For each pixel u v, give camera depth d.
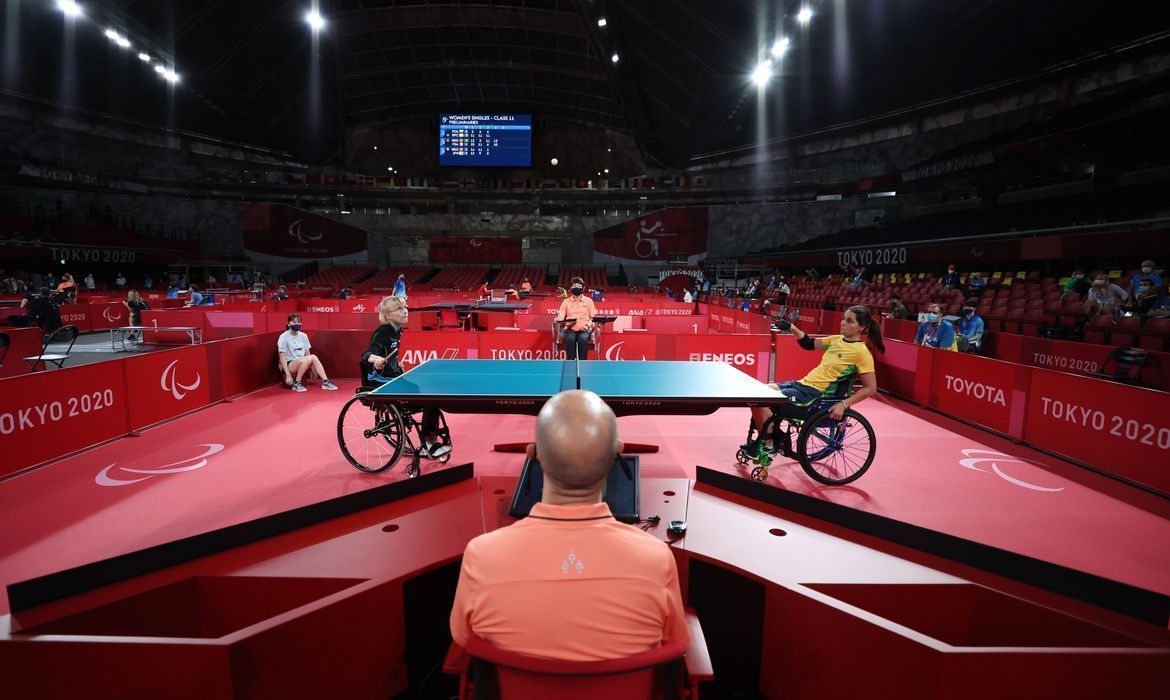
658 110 27.12
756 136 29.91
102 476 4.59
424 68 30.66
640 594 1.21
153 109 25.91
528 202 34.34
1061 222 18.48
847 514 2.48
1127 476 4.64
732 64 19.92
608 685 1.21
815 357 8.36
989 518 3.97
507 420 6.40
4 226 23.00
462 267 34.53
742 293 24.81
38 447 4.80
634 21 20.03
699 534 2.44
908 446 5.61
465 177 36.59
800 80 21.50
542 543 1.22
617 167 36.69
